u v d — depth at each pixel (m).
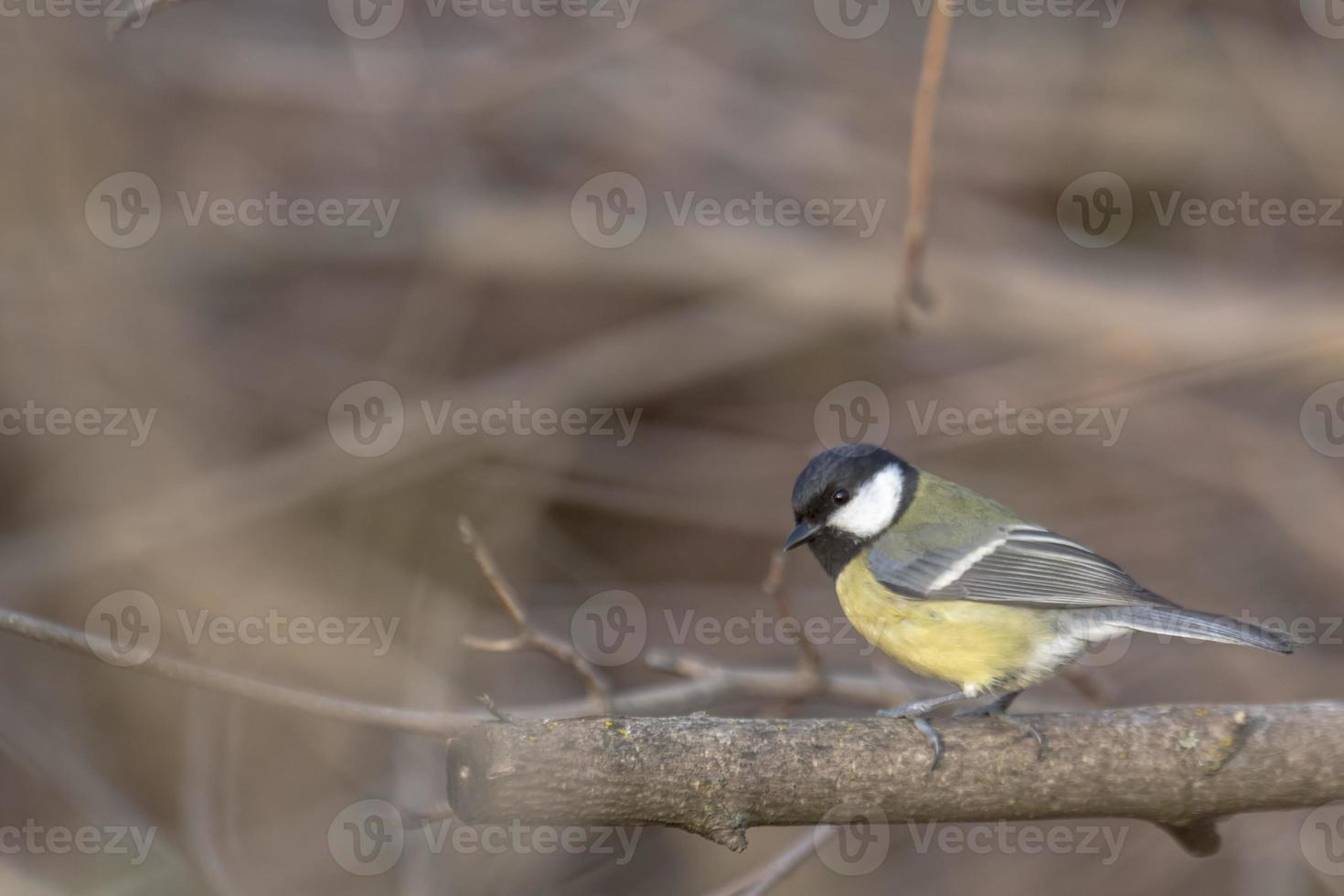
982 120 13.58
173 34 12.98
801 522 7.42
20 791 10.55
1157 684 10.97
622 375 13.13
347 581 11.48
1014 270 12.65
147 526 11.19
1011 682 7.00
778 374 13.85
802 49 13.98
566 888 10.36
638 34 13.20
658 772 5.11
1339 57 13.34
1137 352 12.16
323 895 9.60
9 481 11.70
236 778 9.78
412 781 9.52
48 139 11.77
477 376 14.21
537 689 11.35
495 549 12.01
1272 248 13.50
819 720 5.50
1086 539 12.44
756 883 6.47
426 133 13.31
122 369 12.05
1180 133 13.52
